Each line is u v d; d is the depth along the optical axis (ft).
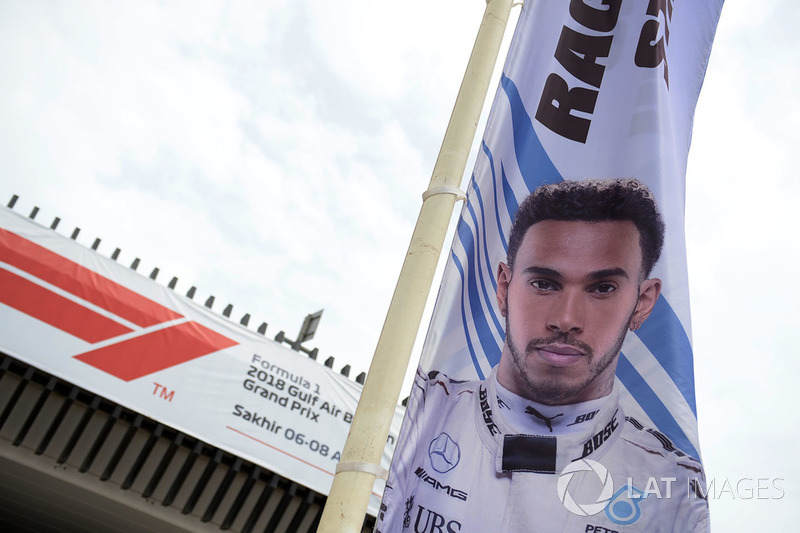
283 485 73.31
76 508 78.43
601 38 19.13
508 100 17.92
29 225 65.46
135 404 64.44
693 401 15.48
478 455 14.66
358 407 13.84
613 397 15.38
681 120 20.12
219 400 67.10
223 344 68.80
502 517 14.24
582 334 15.85
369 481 13.21
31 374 65.05
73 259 65.98
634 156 17.58
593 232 16.79
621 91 18.44
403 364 14.10
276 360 70.13
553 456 14.76
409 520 14.02
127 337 65.72
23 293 63.52
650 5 19.35
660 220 16.99
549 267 16.40
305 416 69.41
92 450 68.28
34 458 68.03
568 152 17.71
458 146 16.38
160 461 70.03
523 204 17.04
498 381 15.30
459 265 16.02
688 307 16.39
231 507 72.69
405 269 15.12
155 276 70.33
